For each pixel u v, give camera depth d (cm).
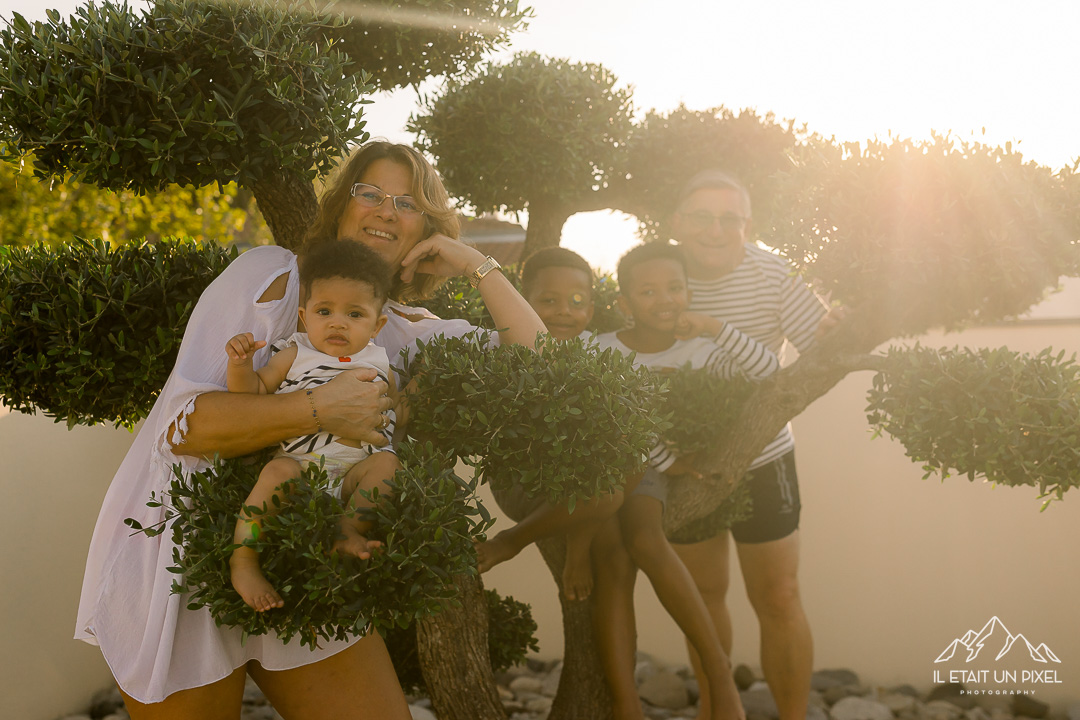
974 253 301
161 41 230
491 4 325
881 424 318
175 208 818
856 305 329
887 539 560
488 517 195
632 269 379
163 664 198
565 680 390
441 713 321
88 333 259
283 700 220
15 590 438
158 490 210
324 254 226
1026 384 279
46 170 250
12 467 441
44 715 452
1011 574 537
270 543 182
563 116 416
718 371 378
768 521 430
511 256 830
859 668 559
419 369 231
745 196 427
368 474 211
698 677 480
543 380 218
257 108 239
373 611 186
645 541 350
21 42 234
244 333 211
